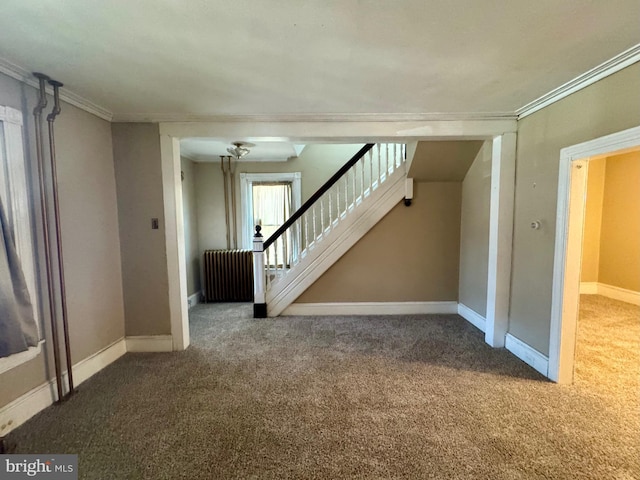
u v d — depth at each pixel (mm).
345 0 1251
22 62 1777
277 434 1790
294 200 5035
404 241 3934
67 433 1813
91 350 2521
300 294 3967
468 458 1601
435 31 1484
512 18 1384
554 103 2303
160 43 1582
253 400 2125
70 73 1916
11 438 1771
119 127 2779
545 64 1818
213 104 2457
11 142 1855
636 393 2168
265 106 2508
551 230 2350
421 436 1761
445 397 2135
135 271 2895
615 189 4543
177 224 2889
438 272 3982
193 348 2994
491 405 2041
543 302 2445
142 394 2211
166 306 2928
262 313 3891
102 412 2006
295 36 1520
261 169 5008
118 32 1481
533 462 1570
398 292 4004
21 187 1915
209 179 4953
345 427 1843
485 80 2029
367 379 2383
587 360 2658
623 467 1533
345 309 4008
